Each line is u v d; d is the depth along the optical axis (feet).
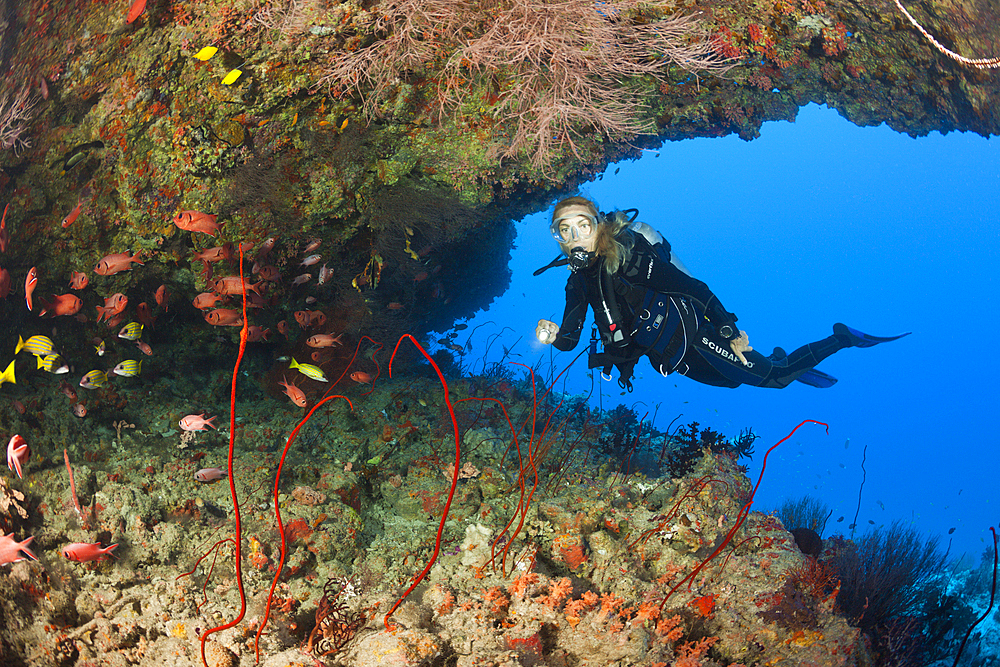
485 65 14.92
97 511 10.36
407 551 10.79
